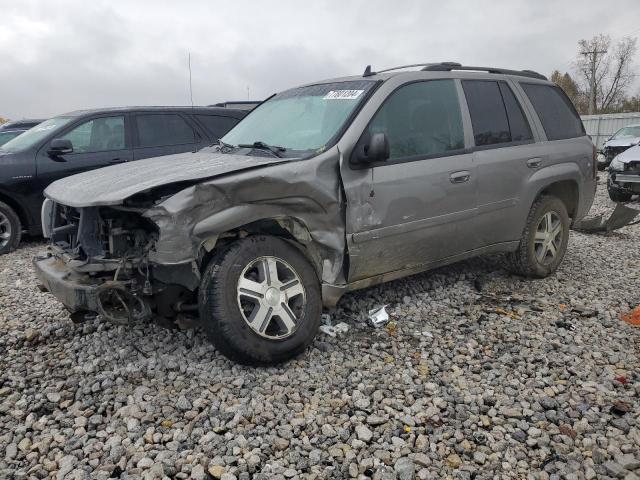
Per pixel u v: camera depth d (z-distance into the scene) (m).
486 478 2.65
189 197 3.27
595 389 3.44
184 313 3.72
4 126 14.68
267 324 3.58
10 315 4.77
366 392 3.38
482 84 5.03
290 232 3.78
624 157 11.39
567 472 2.69
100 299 3.36
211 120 8.88
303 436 2.96
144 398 3.30
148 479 2.62
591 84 48.78
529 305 4.90
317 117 4.31
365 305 4.78
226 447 2.85
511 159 4.98
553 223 5.61
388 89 4.28
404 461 2.73
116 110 8.21
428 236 4.42
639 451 2.83
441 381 3.54
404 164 4.21
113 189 3.41
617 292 5.29
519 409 3.22
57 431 2.99
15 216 7.49
